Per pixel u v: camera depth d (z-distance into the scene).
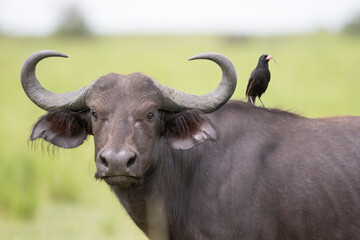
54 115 17.64
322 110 51.53
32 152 39.25
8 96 65.81
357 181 17.36
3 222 30.53
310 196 17.30
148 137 16.48
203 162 17.98
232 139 18.08
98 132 16.47
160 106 17.03
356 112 50.88
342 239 17.36
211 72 78.94
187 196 18.11
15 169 33.38
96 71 84.62
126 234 29.50
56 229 29.42
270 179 17.45
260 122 18.50
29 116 52.19
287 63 89.12
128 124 16.03
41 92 18.03
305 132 18.27
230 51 116.50
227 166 17.69
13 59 109.25
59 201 35.19
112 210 33.50
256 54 104.25
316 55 102.12
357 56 98.94
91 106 16.67
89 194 36.03
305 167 17.53
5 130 46.34
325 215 17.27
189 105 17.58
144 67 87.25
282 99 55.94
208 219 17.61
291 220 17.41
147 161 16.44
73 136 18.05
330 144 17.91
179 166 18.27
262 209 17.31
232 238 17.41
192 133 17.45
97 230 29.53
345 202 17.25
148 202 18.14
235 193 17.36
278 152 17.84
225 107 18.95
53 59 104.44
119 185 15.77
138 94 16.56
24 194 32.09
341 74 76.69
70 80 74.81
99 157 15.37
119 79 16.92
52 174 35.97
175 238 18.53
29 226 29.92
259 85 19.34
